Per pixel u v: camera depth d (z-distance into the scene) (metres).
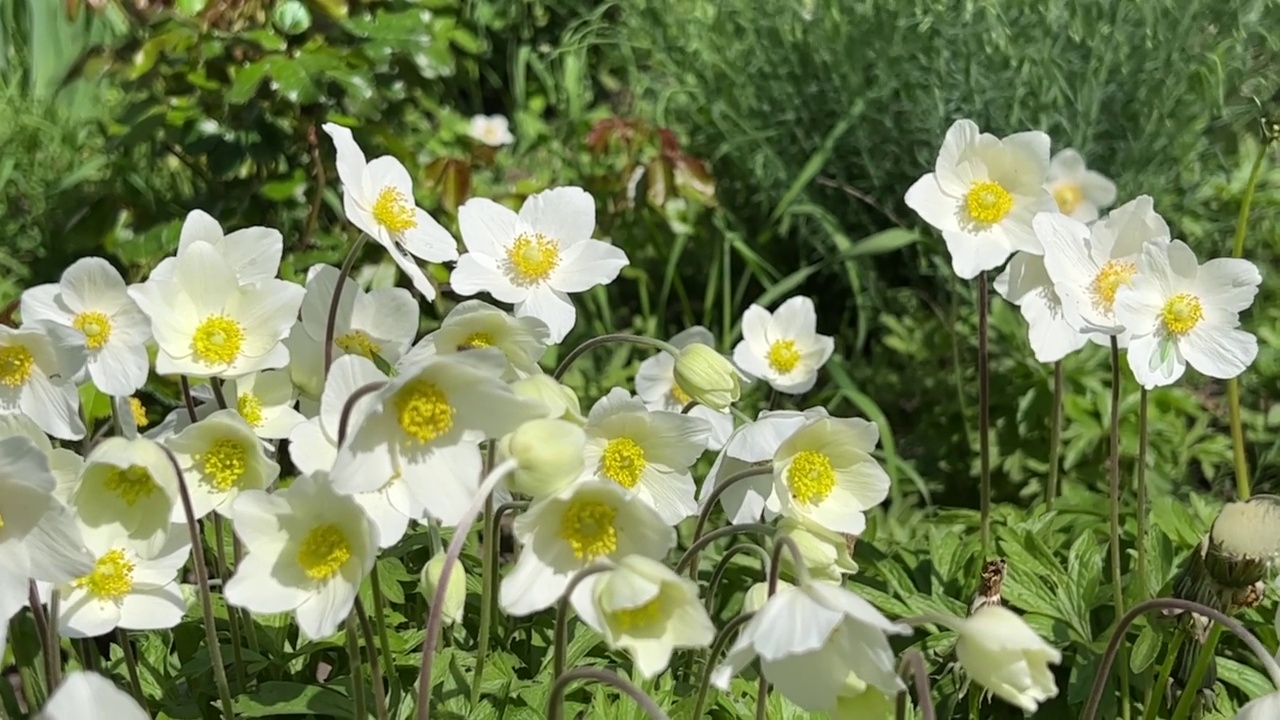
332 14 0.71
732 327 0.98
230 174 0.73
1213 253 0.89
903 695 0.41
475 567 0.58
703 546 0.47
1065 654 0.57
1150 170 0.85
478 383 0.41
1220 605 0.50
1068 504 0.66
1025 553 0.59
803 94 0.97
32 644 0.51
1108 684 0.55
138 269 0.70
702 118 1.02
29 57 1.05
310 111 0.73
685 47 1.05
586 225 0.54
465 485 0.41
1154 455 0.76
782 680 0.40
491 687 0.50
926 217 0.56
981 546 0.61
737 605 0.60
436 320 0.80
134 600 0.45
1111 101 0.86
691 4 1.08
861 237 0.96
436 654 0.51
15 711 0.52
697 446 0.47
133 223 0.75
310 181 0.77
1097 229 0.53
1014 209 0.56
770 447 0.49
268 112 0.72
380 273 0.73
